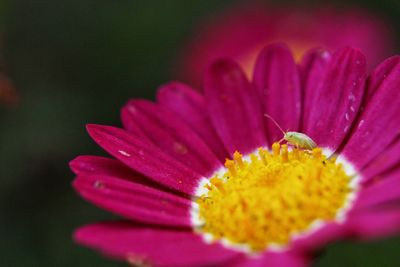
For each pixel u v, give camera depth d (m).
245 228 0.13
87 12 0.21
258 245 0.13
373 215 0.12
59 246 0.19
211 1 0.21
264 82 0.15
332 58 0.14
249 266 0.13
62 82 0.20
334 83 0.14
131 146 0.14
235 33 0.20
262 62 0.15
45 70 0.20
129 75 0.21
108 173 0.14
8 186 0.19
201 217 0.14
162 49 0.21
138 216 0.13
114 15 0.21
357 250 0.18
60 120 0.20
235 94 0.15
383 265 0.17
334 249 0.18
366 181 0.13
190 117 0.15
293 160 0.14
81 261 0.19
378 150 0.14
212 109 0.15
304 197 0.13
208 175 0.15
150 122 0.15
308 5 0.21
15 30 0.21
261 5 0.21
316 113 0.14
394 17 0.20
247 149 0.15
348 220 0.12
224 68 0.15
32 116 0.20
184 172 0.14
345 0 0.20
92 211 0.19
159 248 0.13
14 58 0.20
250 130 0.15
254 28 0.20
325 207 0.13
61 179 0.20
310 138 0.14
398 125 0.14
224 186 0.14
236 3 0.21
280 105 0.15
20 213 0.19
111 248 0.13
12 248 0.19
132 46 0.21
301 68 0.15
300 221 0.13
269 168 0.14
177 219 0.14
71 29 0.21
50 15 0.21
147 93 0.20
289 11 0.21
